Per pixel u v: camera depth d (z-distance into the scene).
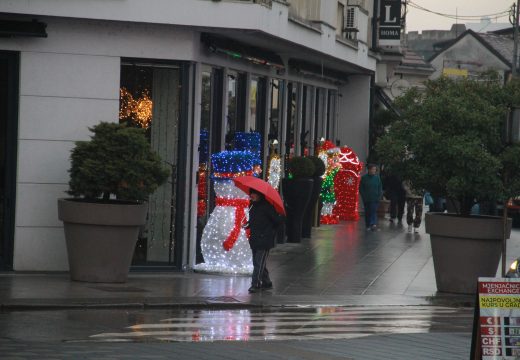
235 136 32.97
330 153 47.81
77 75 29.38
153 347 18.55
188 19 29.45
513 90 30.09
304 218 42.19
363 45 49.19
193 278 29.50
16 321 21.62
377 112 59.22
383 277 31.72
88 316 22.73
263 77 39.66
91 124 29.47
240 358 17.55
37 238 29.36
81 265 27.27
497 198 28.67
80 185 27.11
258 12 30.06
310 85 48.72
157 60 30.05
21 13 28.39
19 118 29.17
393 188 54.50
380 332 21.89
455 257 28.91
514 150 28.67
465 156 28.33
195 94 30.59
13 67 29.22
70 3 28.67
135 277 29.12
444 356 18.55
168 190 30.56
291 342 19.78
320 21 39.78
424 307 26.62
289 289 28.36
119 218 26.94
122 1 28.95
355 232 46.12
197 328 21.50
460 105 28.95
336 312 25.00
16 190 29.22
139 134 27.31
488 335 15.85
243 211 30.59
